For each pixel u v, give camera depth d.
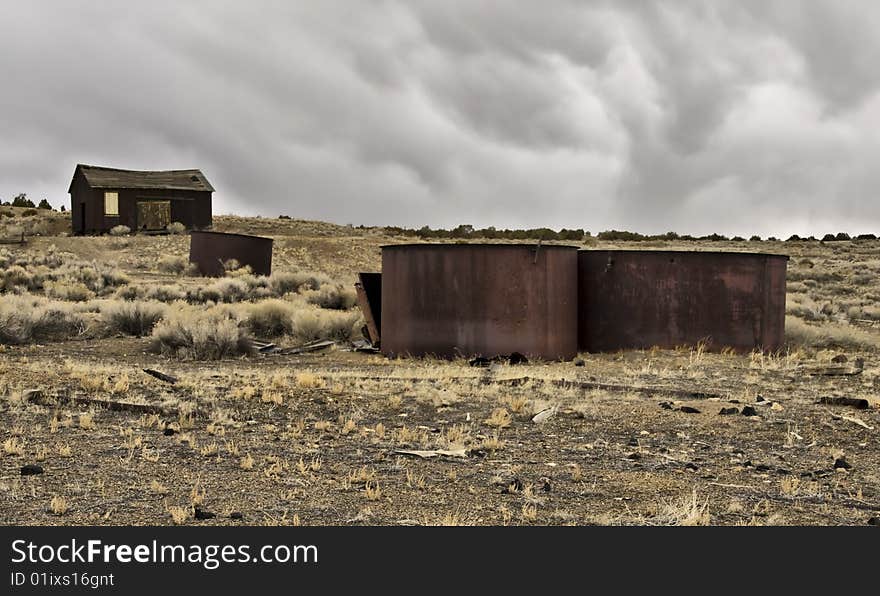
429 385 15.45
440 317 20.03
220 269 47.91
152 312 25.38
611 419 12.81
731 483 9.41
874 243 96.19
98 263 51.78
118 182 67.94
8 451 9.99
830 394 15.38
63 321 24.53
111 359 20.00
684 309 21.92
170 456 10.09
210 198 71.25
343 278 53.25
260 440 11.05
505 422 12.34
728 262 21.91
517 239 89.31
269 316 26.23
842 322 33.88
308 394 14.27
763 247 89.69
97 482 8.89
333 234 81.25
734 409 13.34
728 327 21.88
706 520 7.92
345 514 8.00
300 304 32.25
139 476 9.18
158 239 62.19
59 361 19.09
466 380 16.27
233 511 8.01
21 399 13.02
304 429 11.86
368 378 16.31
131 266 53.12
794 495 8.97
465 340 19.84
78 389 14.12
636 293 22.05
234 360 20.42
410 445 10.91
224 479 9.14
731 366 19.39
